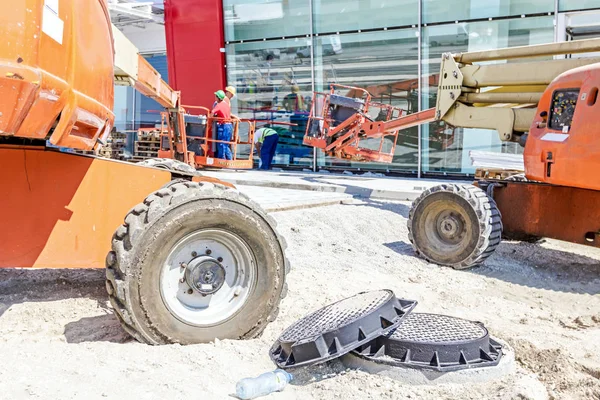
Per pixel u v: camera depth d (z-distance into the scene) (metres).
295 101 16.17
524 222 6.57
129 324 3.14
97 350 3.08
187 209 3.21
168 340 3.22
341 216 8.20
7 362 2.83
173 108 8.55
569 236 6.14
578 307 4.84
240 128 16.92
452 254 6.04
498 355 3.21
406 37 14.48
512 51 7.10
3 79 2.36
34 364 2.83
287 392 2.88
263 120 16.67
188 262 3.33
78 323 3.63
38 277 4.71
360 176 14.50
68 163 3.51
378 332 3.19
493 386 2.96
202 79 16.95
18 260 3.43
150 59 20.75
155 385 2.68
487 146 13.69
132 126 20.75
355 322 3.14
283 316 4.02
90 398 2.49
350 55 15.26
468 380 3.01
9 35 2.42
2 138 3.46
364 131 11.57
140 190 3.71
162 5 18.53
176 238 3.21
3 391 2.47
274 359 3.14
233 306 3.43
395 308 3.39
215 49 16.61
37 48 2.50
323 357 2.99
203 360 3.05
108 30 3.48
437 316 3.70
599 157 5.05
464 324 3.52
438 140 14.15
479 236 5.80
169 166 6.10
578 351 3.49
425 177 14.40
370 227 7.86
